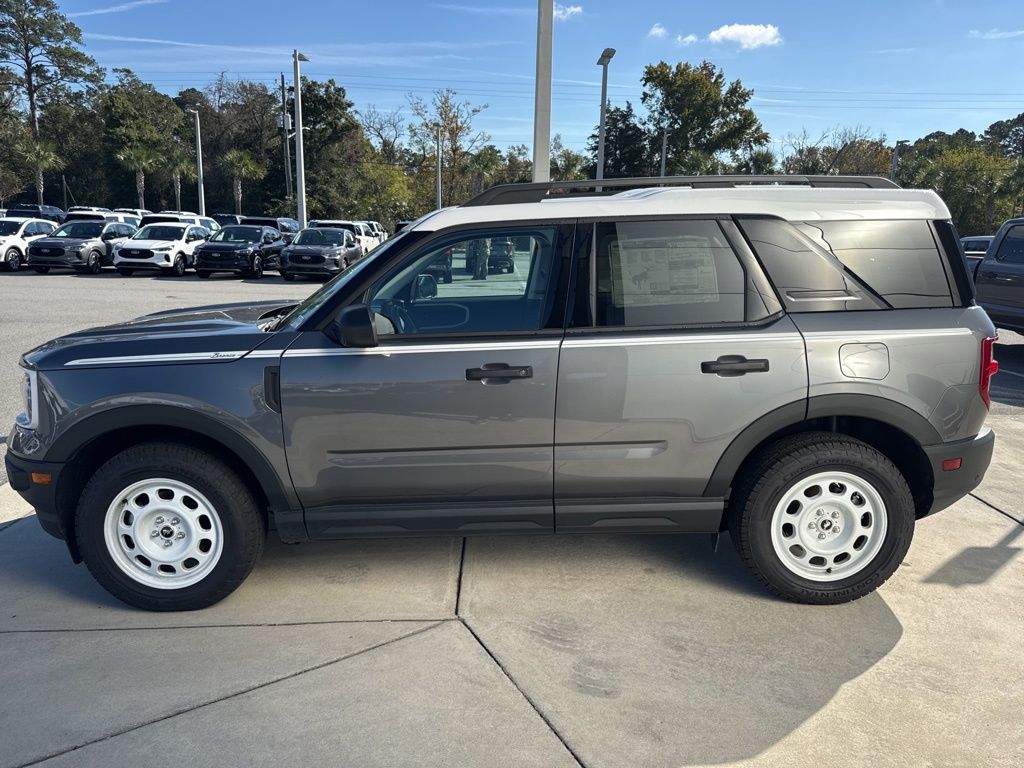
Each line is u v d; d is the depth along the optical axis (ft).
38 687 9.36
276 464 10.77
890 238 11.08
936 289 11.09
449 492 11.06
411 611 11.24
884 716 8.87
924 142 246.47
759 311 10.89
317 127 197.57
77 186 237.25
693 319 10.89
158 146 212.64
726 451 10.96
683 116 201.87
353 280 11.05
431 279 11.27
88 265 73.26
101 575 11.04
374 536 11.27
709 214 11.02
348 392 10.61
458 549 13.37
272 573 12.49
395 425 10.72
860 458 10.94
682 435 10.89
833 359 10.75
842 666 9.89
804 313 10.93
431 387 10.62
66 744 8.33
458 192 197.36
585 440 10.89
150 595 11.10
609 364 10.68
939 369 10.87
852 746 8.37
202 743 8.35
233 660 9.95
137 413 10.58
